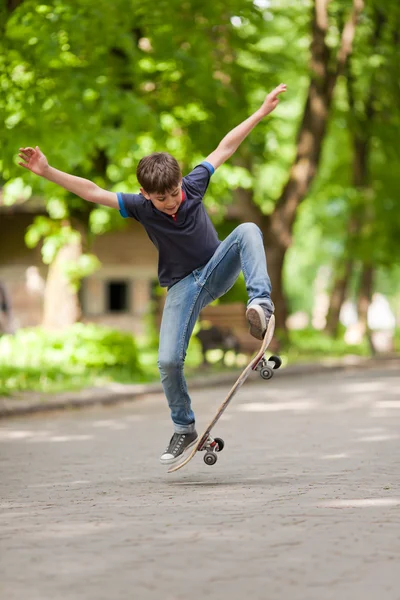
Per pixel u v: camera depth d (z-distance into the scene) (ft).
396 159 246.06
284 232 226.17
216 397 141.08
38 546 45.55
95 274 286.87
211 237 60.64
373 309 474.08
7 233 272.10
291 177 224.94
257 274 57.31
